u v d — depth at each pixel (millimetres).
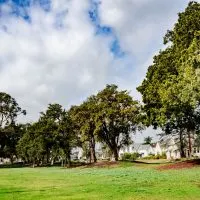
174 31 49625
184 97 34000
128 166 62750
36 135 92562
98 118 72000
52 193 23031
